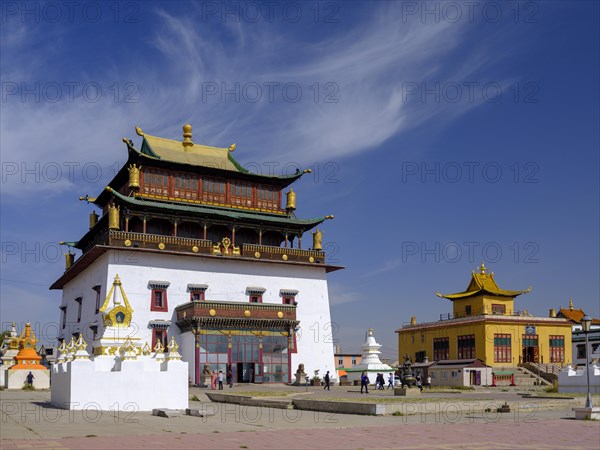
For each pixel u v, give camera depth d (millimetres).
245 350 58312
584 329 30812
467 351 83312
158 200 65875
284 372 59812
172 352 30031
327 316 68812
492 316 81250
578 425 24922
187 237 66500
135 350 30453
